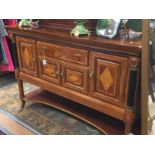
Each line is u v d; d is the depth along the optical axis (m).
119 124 2.07
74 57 1.97
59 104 2.42
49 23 2.36
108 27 1.84
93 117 2.18
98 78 1.87
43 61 2.27
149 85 1.61
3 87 3.20
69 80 2.10
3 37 2.95
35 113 2.55
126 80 1.69
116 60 1.70
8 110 2.62
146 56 1.51
